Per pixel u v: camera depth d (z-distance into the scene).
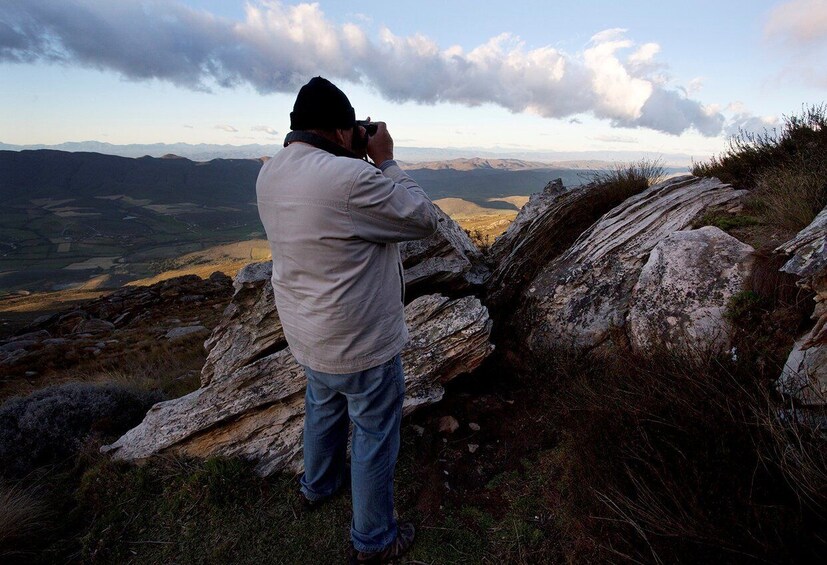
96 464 3.27
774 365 2.47
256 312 3.89
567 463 2.62
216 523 2.65
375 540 2.23
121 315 22.27
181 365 9.56
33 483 3.33
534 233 4.93
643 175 5.73
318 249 1.74
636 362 2.93
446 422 3.28
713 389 2.25
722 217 3.96
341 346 1.88
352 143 2.06
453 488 2.73
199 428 3.18
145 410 4.45
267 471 2.96
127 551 2.54
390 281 1.95
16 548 2.58
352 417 2.15
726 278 3.06
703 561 1.71
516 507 2.51
